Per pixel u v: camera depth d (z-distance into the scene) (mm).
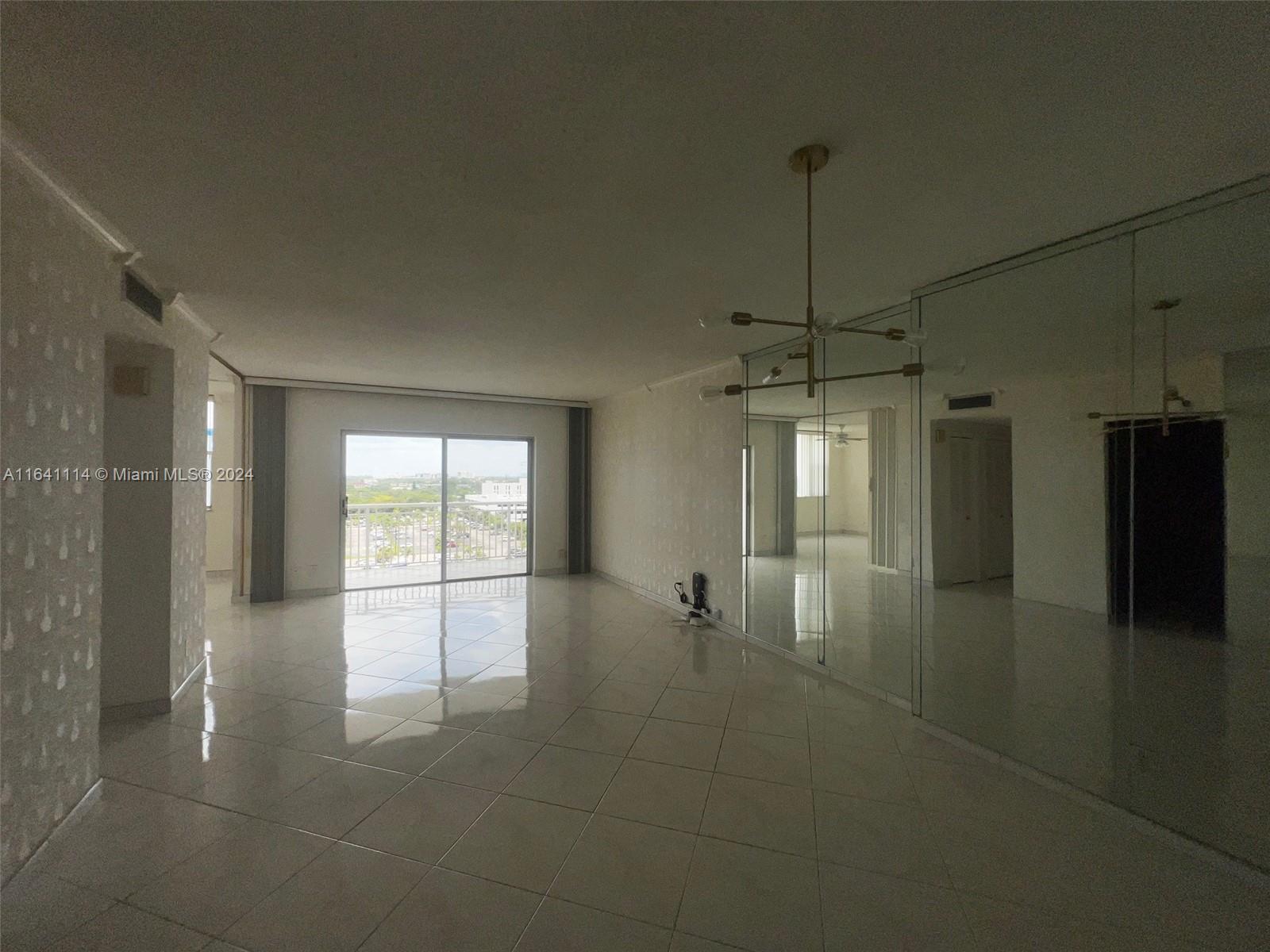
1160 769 2188
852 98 1478
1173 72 1369
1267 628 1991
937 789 2389
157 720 3021
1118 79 1397
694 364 5070
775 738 2857
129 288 2602
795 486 4191
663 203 2072
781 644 4234
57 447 1983
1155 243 2160
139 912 1670
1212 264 2029
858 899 1751
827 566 3885
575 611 5590
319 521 6230
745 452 4691
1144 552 2266
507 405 7246
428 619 5277
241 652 4242
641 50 1310
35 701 1876
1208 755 2076
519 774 2488
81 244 2137
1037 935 1615
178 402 3311
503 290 3062
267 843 2000
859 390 3658
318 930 1610
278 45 1294
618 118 1572
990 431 2803
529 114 1555
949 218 2189
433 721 3029
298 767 2531
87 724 2182
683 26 1240
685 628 4988
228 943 1561
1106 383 2375
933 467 3111
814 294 3098
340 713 3127
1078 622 2477
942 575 3043
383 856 1933
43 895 1733
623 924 1642
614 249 2498
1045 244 2438
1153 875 1873
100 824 2094
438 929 1617
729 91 1454
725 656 4195
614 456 7016
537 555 7449
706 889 1789
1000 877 1859
